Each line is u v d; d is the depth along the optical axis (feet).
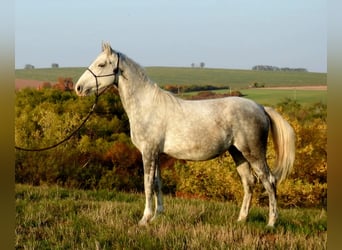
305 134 67.72
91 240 22.44
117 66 25.29
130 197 41.19
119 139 89.51
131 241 21.90
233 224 25.04
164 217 25.93
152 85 25.30
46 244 22.62
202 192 66.33
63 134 88.74
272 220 24.64
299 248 21.02
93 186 76.07
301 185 60.44
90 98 96.89
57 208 31.42
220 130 24.11
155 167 24.95
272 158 55.88
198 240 21.38
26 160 75.05
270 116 25.77
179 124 24.18
